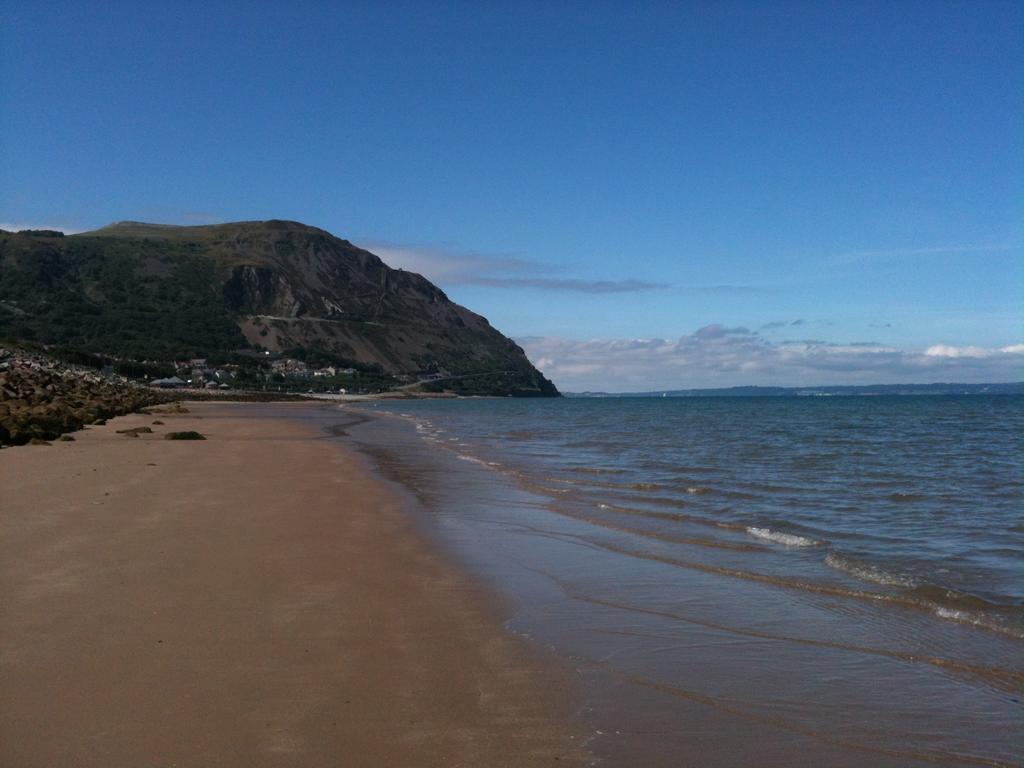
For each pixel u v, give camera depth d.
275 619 7.12
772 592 8.65
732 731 5.15
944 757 4.87
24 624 6.67
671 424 50.94
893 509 14.41
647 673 6.16
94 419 36.81
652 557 10.39
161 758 4.42
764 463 22.91
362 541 10.91
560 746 4.83
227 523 11.70
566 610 7.89
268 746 4.62
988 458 24.58
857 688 5.93
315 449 26.75
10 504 12.68
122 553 9.39
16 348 69.81
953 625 7.48
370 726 4.97
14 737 4.62
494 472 20.53
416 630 7.02
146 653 6.08
